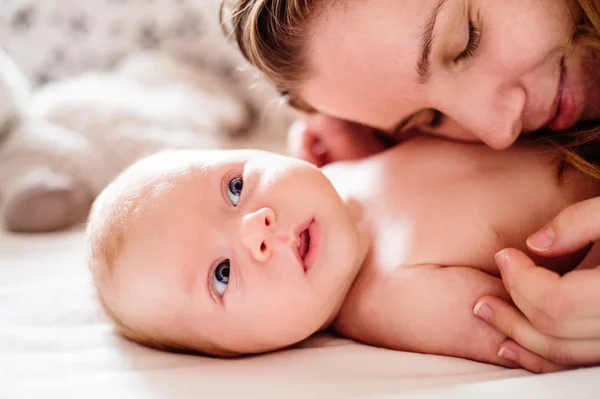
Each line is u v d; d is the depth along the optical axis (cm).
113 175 177
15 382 78
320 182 92
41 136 176
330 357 81
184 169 96
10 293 116
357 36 85
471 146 100
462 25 83
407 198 96
